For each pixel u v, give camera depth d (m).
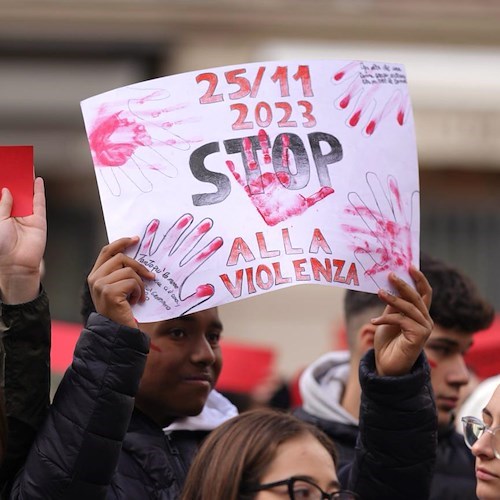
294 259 5.09
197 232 5.09
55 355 8.76
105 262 5.04
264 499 4.53
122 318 4.96
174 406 5.55
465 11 19.00
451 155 19.14
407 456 5.34
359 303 6.41
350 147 5.23
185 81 5.21
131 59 19.05
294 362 18.28
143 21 18.95
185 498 4.68
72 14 18.91
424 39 19.03
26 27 18.89
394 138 5.28
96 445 4.91
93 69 18.97
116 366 4.94
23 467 5.02
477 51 19.08
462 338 6.43
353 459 6.04
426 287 5.21
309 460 4.59
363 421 5.37
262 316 18.30
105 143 5.16
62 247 19.38
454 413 6.59
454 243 19.75
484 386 7.45
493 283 19.84
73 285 19.44
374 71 5.32
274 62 5.27
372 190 5.21
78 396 4.94
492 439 5.00
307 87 5.27
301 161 5.19
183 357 5.55
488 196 19.39
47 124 18.89
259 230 5.10
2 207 5.11
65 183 19.16
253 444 4.61
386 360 5.29
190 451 5.64
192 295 5.04
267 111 5.23
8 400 5.05
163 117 5.18
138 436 5.50
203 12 18.92
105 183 5.14
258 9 18.89
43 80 18.92
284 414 4.79
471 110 19.06
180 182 5.12
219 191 5.12
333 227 5.14
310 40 19.00
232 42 18.95
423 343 5.22
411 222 5.23
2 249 5.07
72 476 4.89
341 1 18.97
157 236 5.08
